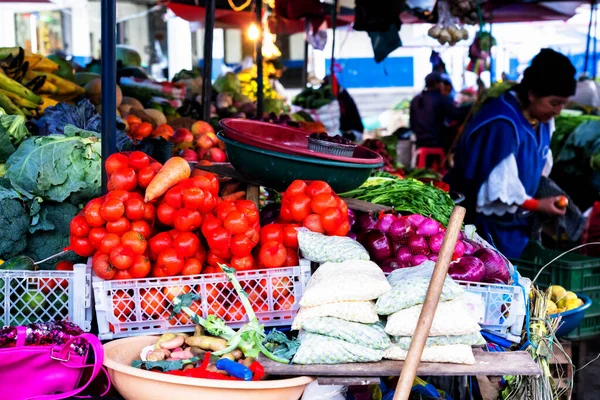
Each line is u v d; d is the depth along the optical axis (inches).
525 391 110.9
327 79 322.3
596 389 166.1
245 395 86.4
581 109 315.3
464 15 233.3
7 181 116.1
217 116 235.6
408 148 334.6
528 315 106.2
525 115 188.2
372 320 91.0
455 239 85.6
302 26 339.0
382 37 236.8
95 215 96.9
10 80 158.1
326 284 91.5
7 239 111.0
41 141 123.0
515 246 185.6
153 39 468.4
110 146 111.6
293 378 89.0
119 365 89.4
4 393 89.5
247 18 313.0
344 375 87.9
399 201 133.3
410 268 100.4
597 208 231.5
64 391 91.4
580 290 167.0
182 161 102.3
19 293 104.4
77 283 97.6
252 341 93.4
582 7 326.6
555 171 274.8
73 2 319.3
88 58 385.7
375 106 546.9
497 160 178.9
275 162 109.3
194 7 295.3
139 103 205.9
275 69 346.0
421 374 88.3
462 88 374.9
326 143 114.3
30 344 90.3
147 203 100.7
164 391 86.9
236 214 97.2
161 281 97.0
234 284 95.8
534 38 432.5
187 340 98.2
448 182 196.4
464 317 89.7
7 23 459.2
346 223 106.2
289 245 100.7
